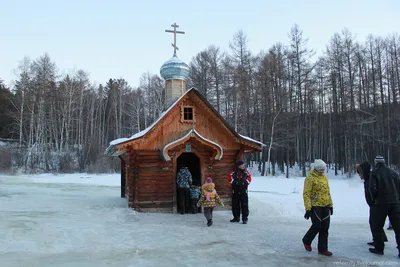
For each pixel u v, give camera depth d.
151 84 65.31
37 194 18.52
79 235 8.52
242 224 10.91
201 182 13.83
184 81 17.30
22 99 50.81
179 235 8.88
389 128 38.59
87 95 63.00
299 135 46.97
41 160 48.25
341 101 45.41
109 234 8.80
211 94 48.53
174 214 12.91
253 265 6.30
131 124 61.69
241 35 48.56
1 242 7.43
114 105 67.25
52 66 55.03
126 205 14.48
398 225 7.05
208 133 14.12
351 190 22.53
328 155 53.78
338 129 45.59
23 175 39.22
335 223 11.48
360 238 8.80
